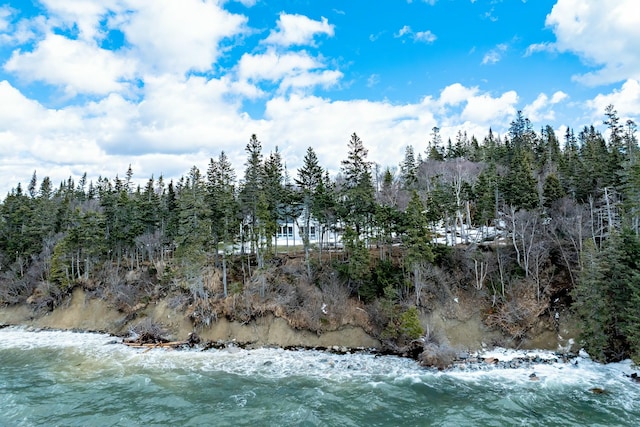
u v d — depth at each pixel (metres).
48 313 49.44
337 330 38.56
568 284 38.56
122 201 62.03
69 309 49.09
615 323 31.53
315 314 39.62
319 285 42.91
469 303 39.22
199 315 41.38
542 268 40.75
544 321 36.72
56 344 40.25
